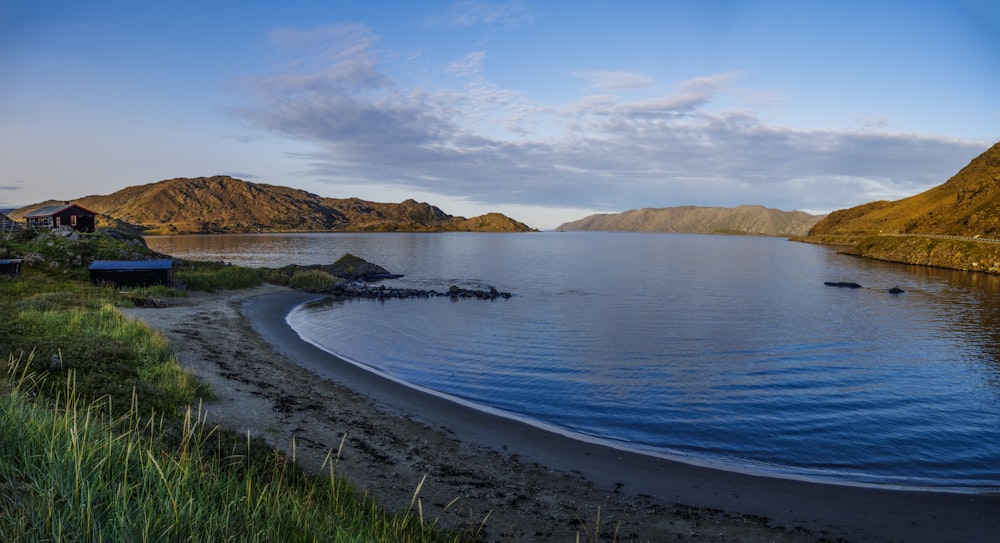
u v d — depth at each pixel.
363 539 8.98
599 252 195.75
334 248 192.88
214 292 56.69
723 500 15.48
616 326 46.09
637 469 17.58
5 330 23.67
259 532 7.73
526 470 17.06
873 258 157.00
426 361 32.91
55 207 82.88
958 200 183.75
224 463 11.59
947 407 24.78
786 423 22.50
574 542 12.59
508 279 89.50
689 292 72.31
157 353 24.39
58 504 6.82
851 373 30.80
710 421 22.66
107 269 51.16
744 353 35.94
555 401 25.12
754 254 184.75
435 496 14.52
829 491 16.25
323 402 22.45
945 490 16.53
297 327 43.72
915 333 43.88
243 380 24.30
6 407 10.07
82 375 18.11
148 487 7.93
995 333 43.94
